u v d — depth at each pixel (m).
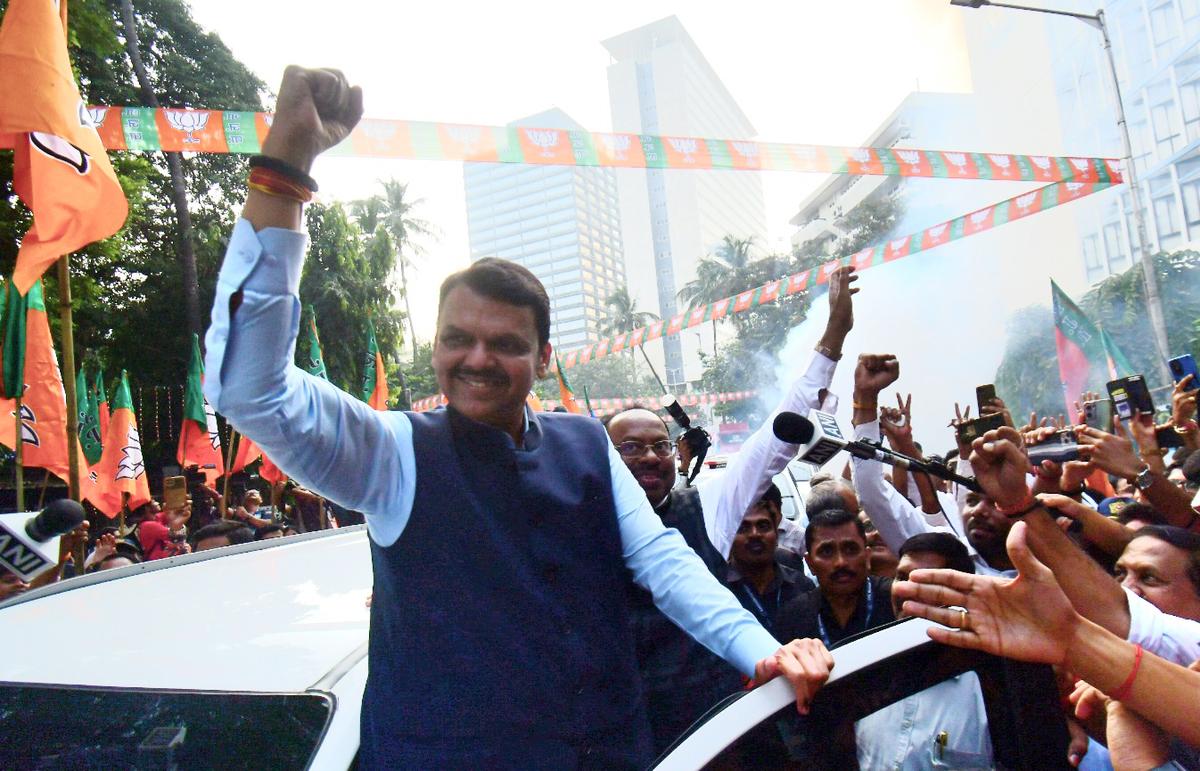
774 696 1.26
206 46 19.81
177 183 17.48
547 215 133.75
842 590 2.90
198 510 9.81
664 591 1.58
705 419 39.56
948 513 4.20
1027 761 1.37
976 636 1.38
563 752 1.31
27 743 1.57
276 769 1.43
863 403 3.26
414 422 1.46
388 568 1.38
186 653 1.73
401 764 1.28
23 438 5.73
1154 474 2.97
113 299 18.53
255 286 1.15
